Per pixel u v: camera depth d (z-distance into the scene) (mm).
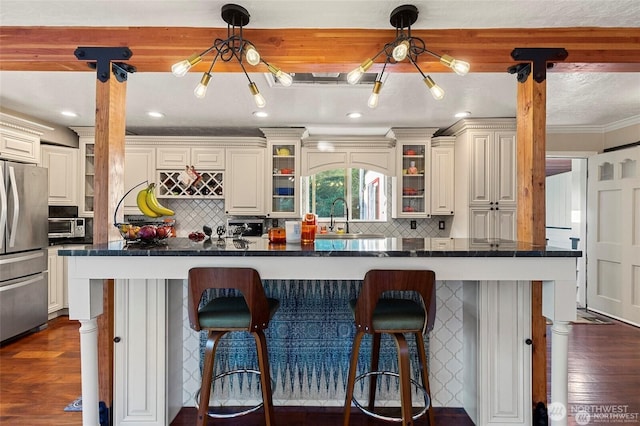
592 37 2014
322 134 4641
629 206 3832
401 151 4371
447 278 1690
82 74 2686
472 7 1810
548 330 3512
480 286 1982
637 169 3750
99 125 2004
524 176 2070
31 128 3553
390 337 2197
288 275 1696
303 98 3205
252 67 2094
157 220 4523
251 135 4754
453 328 2199
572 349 3135
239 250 1685
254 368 2205
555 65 2064
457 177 4203
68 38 2023
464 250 1689
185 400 2215
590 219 4348
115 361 1979
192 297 1629
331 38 2037
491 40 2027
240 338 2207
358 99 3225
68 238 4328
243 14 1819
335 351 2203
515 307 1979
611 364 2824
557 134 4273
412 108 3494
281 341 2203
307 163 4441
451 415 2127
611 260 4055
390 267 1697
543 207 1994
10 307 3266
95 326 1789
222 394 2211
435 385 2197
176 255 1675
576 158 4395
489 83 2811
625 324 3816
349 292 2193
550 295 1743
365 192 4785
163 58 2023
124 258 1708
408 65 2078
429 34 2035
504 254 1662
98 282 1790
